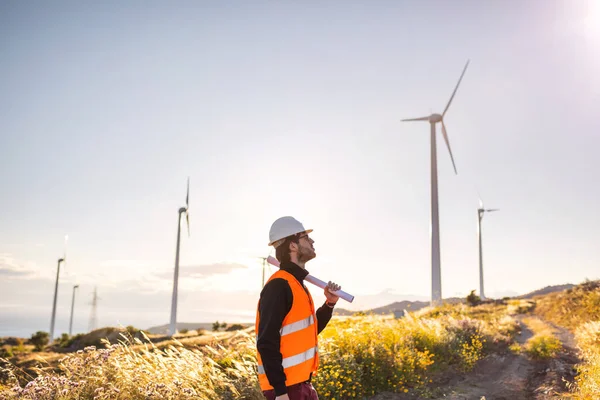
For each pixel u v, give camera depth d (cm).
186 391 558
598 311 2389
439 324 1448
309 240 293
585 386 834
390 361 960
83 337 4003
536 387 977
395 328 1247
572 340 1773
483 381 1052
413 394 899
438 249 4475
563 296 3888
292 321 267
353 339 991
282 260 289
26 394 504
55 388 523
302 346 266
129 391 550
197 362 666
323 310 309
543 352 1333
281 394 246
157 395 540
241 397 620
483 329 1731
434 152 4744
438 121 4884
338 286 288
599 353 1119
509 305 4978
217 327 4225
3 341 4728
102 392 519
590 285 3772
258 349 258
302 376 263
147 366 604
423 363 1041
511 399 886
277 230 287
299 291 273
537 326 2677
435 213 4534
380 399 848
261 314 265
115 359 586
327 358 839
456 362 1227
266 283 276
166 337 3284
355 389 837
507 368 1205
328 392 758
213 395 602
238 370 670
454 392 934
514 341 1773
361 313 1309
